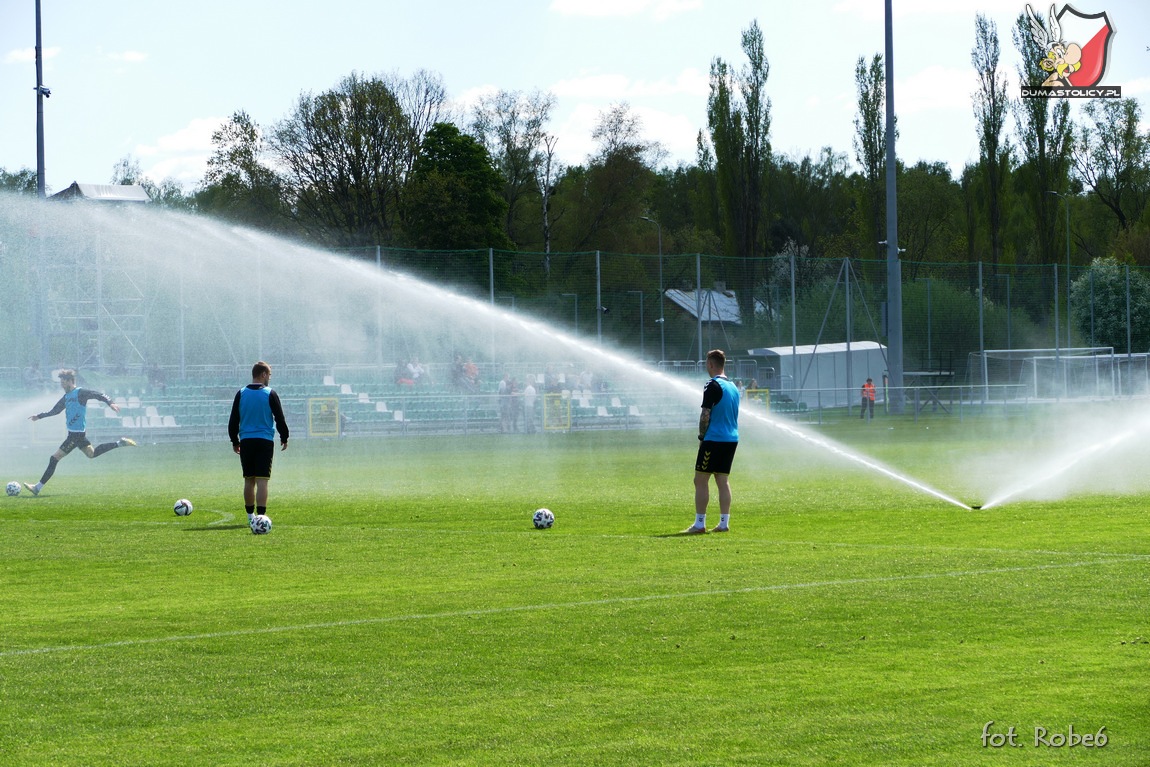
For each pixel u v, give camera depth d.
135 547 13.15
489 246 64.62
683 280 52.44
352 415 39.88
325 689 7.16
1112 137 89.69
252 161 61.88
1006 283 61.72
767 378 51.00
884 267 56.91
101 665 7.73
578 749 6.03
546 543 13.24
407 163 64.69
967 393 53.78
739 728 6.32
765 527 14.62
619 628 8.64
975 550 12.16
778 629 8.55
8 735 6.35
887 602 9.44
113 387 40.34
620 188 79.62
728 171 75.19
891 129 46.75
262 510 15.31
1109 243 92.12
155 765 5.88
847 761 5.82
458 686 7.19
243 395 15.20
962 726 6.31
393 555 12.41
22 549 13.02
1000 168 73.19
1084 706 6.61
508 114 78.25
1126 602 9.34
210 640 8.39
